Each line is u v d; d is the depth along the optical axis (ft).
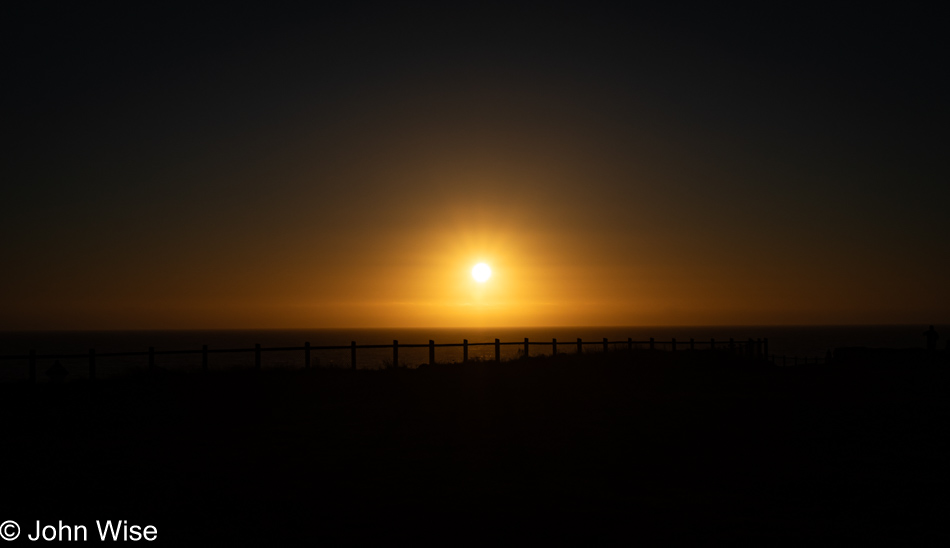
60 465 39.70
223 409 61.46
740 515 30.96
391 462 41.01
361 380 80.48
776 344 531.50
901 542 27.48
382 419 57.21
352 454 43.29
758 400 70.33
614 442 47.78
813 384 86.94
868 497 34.24
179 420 56.34
